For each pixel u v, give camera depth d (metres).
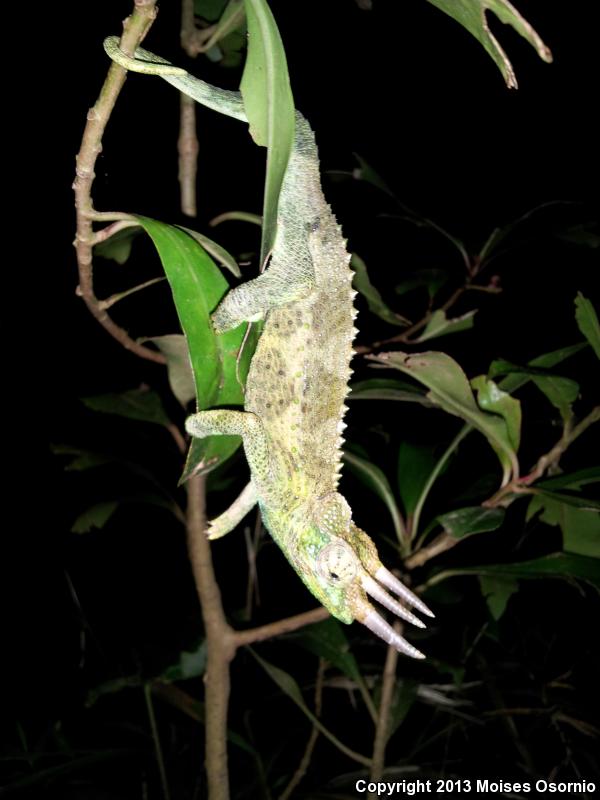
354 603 0.24
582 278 0.41
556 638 0.45
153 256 0.38
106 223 0.29
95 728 0.41
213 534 0.26
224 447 0.24
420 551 0.32
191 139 0.29
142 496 0.36
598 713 0.41
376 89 0.45
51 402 0.46
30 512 0.47
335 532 0.24
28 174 0.40
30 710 0.41
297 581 0.46
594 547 0.30
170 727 0.42
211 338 0.22
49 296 0.43
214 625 0.33
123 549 0.48
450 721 0.43
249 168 0.39
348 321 0.25
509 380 0.30
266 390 0.25
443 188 0.47
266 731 0.43
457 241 0.38
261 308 0.23
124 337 0.27
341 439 0.26
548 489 0.28
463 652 0.42
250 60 0.17
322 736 0.44
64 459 0.47
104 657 0.41
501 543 0.40
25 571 0.46
